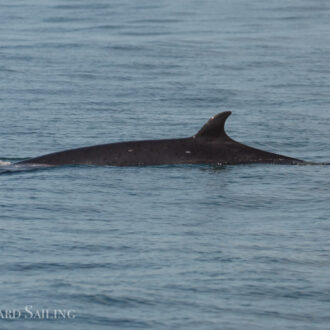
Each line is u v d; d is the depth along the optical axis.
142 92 99.12
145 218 44.03
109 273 33.53
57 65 120.75
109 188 51.38
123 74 113.31
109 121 80.19
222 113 59.69
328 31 170.62
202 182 53.16
